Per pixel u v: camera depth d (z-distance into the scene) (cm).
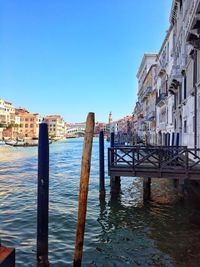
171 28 3148
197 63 1806
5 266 328
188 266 663
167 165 1381
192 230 908
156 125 4656
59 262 704
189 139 2050
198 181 1290
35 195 1481
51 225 975
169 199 1321
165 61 3684
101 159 1345
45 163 651
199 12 1445
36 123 13688
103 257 732
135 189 1602
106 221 1030
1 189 1656
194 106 1861
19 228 946
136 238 859
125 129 11438
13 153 5078
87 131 570
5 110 12656
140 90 7338
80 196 573
